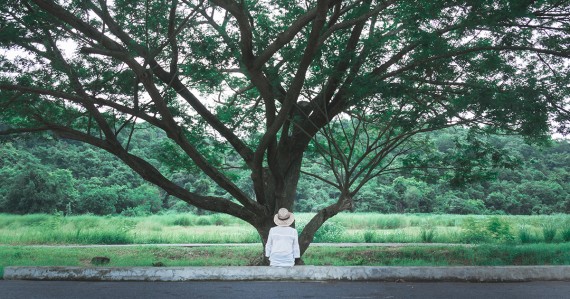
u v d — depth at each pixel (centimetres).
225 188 1270
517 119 1045
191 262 1467
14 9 981
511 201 6203
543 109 1012
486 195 6556
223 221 3928
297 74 990
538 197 6438
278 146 1397
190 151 1214
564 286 812
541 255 1390
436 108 1318
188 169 1592
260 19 1241
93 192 5728
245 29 940
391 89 1023
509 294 729
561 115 1080
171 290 767
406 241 2203
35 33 1018
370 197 6009
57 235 2277
